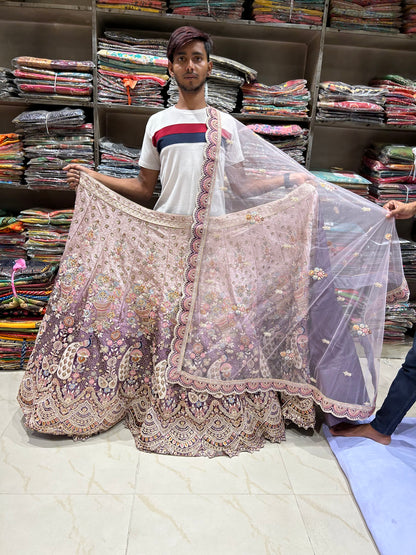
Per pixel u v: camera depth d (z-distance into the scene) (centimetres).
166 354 188
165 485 168
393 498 162
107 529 147
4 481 165
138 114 288
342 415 191
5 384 232
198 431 188
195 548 142
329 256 192
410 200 276
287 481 173
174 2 246
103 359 190
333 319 192
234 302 191
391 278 200
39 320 245
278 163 192
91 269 194
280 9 247
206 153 181
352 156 310
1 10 249
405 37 261
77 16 253
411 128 269
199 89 184
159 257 193
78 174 195
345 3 249
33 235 260
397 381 187
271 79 290
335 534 150
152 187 210
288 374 195
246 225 189
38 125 245
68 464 176
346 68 293
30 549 139
